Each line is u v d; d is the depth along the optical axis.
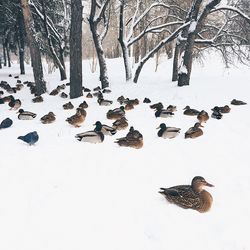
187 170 7.52
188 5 26.11
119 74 35.72
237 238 4.99
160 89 20.53
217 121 12.38
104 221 5.26
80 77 19.70
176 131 10.13
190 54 20.25
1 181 6.49
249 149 9.03
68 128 11.36
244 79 21.73
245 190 6.52
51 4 30.20
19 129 11.11
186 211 5.65
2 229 4.93
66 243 4.68
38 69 21.78
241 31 23.67
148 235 4.99
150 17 30.70
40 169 7.17
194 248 4.74
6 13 29.83
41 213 5.40
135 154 8.45
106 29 24.36
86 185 6.48
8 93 22.48
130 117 13.55
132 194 6.21
